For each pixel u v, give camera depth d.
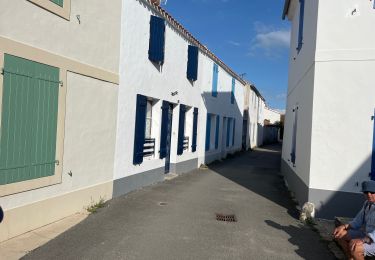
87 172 7.80
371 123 7.71
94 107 7.93
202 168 16.81
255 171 17.25
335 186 7.91
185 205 8.90
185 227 7.07
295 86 11.99
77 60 7.20
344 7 7.90
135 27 9.67
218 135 20.59
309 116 8.48
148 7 10.44
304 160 8.98
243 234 6.88
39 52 6.11
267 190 11.97
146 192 10.12
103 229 6.59
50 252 5.39
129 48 9.39
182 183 12.13
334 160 7.91
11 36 5.56
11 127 5.64
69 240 5.93
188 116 15.37
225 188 11.81
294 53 12.90
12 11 5.55
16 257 5.12
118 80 8.88
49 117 6.45
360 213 5.49
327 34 7.99
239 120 27.20
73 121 7.19
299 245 6.43
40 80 6.18
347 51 7.84
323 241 6.64
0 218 5.10
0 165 5.47
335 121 7.91
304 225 7.70
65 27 6.77
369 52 7.72
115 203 8.57
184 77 14.06
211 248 6.02
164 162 12.46
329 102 7.95
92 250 5.57
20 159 5.84
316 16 8.19
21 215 5.94
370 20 7.76
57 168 6.73
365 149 7.74
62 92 6.73
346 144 7.85
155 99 11.48
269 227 7.45
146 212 7.96
